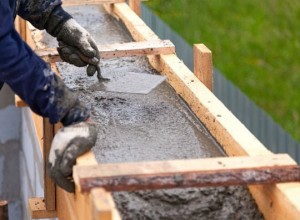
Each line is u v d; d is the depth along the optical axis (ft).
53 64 17.89
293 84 44.37
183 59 29.48
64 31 16.28
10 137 27.84
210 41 48.19
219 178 12.16
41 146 18.69
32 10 16.19
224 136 14.43
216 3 51.29
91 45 16.43
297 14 49.65
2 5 12.68
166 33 30.25
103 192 11.23
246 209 12.91
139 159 13.99
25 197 26.37
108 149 14.30
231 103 29.76
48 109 13.12
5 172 28.14
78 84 17.37
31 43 20.30
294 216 11.78
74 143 12.93
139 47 18.04
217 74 30.55
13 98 27.25
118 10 22.18
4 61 12.75
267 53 46.91
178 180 11.96
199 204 12.77
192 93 16.15
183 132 15.21
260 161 12.56
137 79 17.75
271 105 43.11
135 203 12.60
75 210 13.76
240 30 49.08
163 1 51.24
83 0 22.47
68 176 13.07
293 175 12.39
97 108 16.15
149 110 16.16
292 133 40.81
